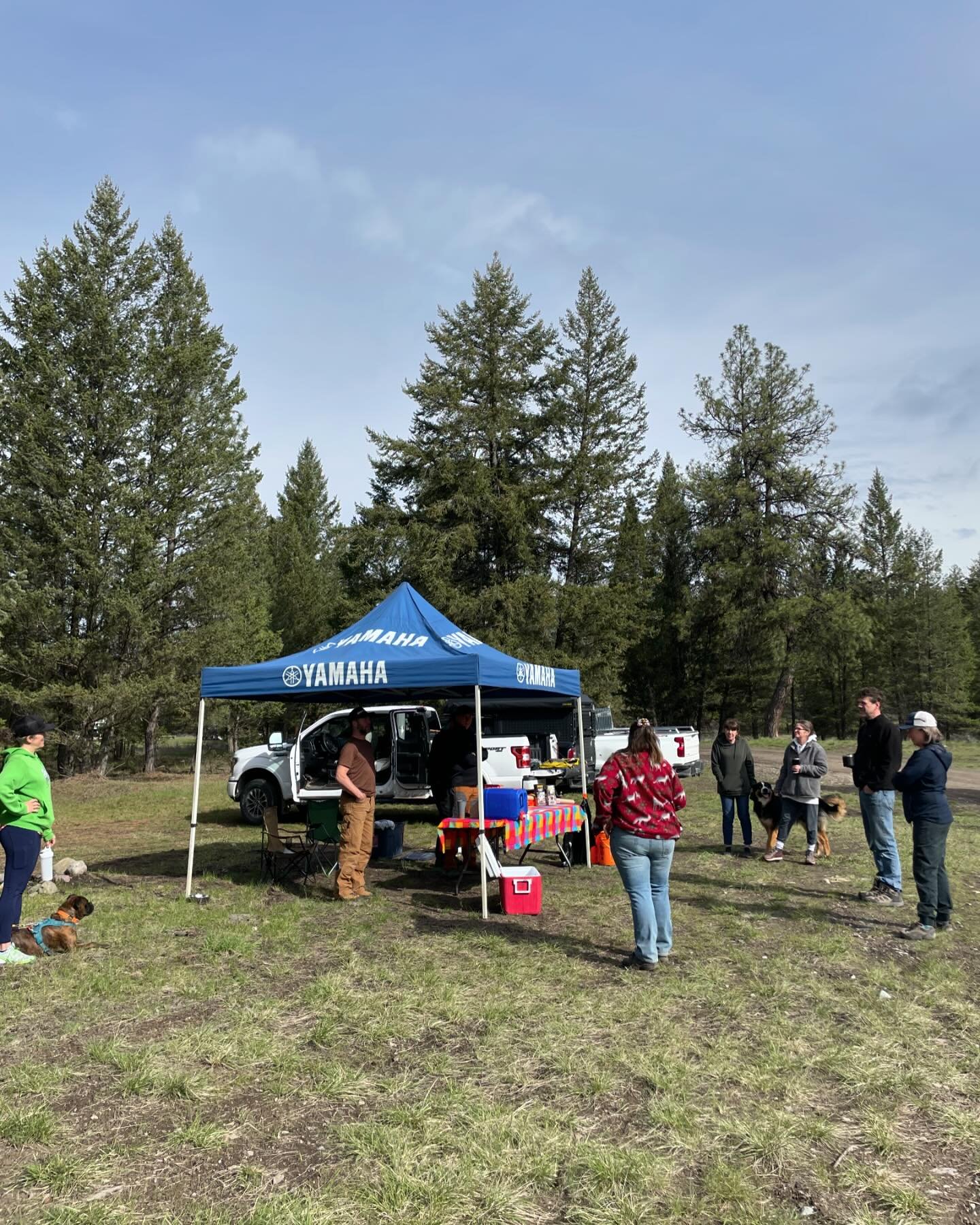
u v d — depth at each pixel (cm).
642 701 4562
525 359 3234
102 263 2362
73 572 2217
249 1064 435
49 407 2225
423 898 832
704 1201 318
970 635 5916
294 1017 504
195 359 2442
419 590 2895
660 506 4469
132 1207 309
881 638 5022
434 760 966
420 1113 379
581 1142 358
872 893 797
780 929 700
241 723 3731
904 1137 371
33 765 623
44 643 2255
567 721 1577
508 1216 306
